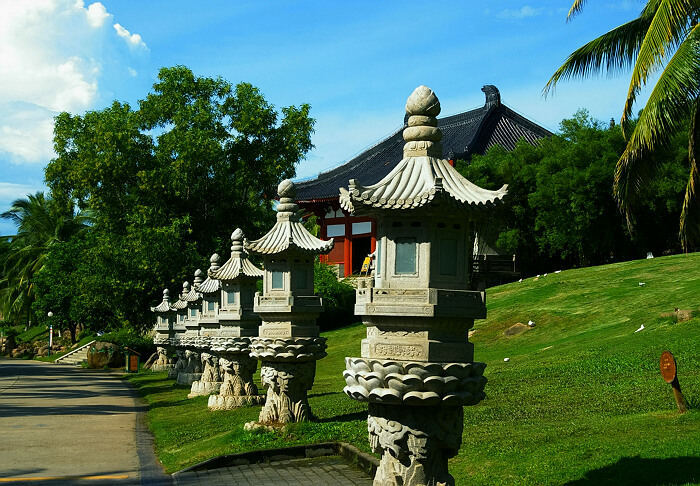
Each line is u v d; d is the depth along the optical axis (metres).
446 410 8.27
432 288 8.13
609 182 37.94
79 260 43.84
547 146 44.53
